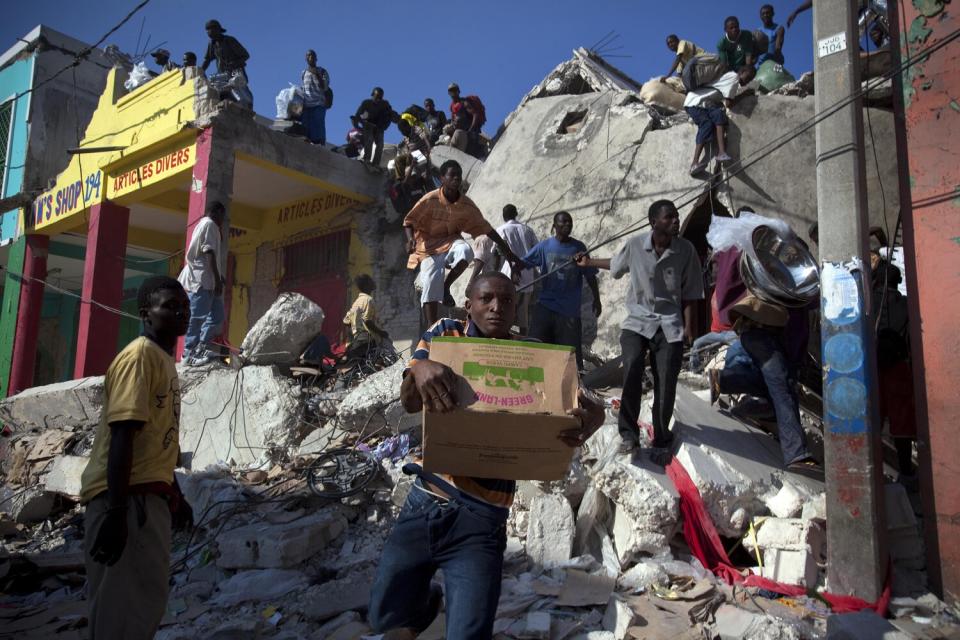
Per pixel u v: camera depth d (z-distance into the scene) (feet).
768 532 14.29
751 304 16.15
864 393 13.70
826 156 14.93
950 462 13.91
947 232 14.57
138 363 8.95
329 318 41.81
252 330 25.86
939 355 14.37
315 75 41.65
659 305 15.84
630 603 12.33
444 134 43.68
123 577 8.62
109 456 8.52
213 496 18.72
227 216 34.91
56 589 16.29
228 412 23.47
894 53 15.84
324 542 15.97
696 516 14.26
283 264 45.39
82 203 43.39
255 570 15.02
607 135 30.45
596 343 27.58
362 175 41.37
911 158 15.26
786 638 11.17
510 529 15.29
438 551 8.30
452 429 7.64
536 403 7.73
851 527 13.34
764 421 18.45
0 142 52.95
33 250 48.65
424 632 11.62
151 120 38.55
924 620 12.66
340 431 21.08
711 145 26.84
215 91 35.94
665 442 15.49
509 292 8.95
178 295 9.91
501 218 32.37
